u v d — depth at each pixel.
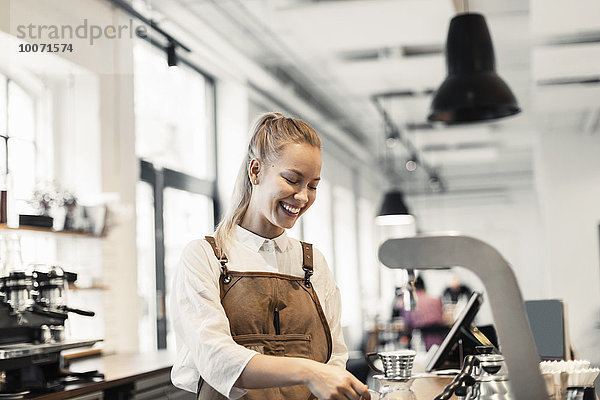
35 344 3.14
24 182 4.61
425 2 5.76
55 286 3.29
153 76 6.45
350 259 13.93
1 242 3.34
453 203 19.05
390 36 6.63
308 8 5.88
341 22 6.23
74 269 4.80
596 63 7.74
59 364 3.27
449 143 12.73
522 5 6.16
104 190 5.01
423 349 8.59
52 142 4.90
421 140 12.38
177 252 6.96
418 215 19.23
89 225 4.78
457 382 1.38
